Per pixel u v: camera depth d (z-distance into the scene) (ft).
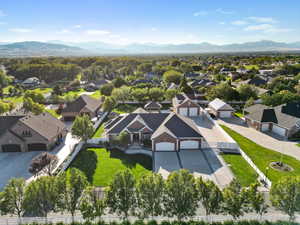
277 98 179.22
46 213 60.95
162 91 236.02
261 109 151.74
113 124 135.33
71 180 61.72
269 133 139.74
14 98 278.67
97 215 59.98
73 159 107.24
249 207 65.26
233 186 61.00
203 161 104.27
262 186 83.15
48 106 225.35
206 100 240.32
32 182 60.03
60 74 467.52
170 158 107.65
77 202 63.46
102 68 548.72
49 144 119.03
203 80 314.96
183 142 116.88
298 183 56.85
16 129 115.55
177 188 59.16
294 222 61.57
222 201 59.47
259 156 107.76
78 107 177.27
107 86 273.33
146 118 131.44
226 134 133.18
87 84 383.24
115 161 105.29
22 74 457.68
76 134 117.80
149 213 60.70
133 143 123.13
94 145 123.65
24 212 65.36
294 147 118.21
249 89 218.59
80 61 620.90
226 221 61.52
